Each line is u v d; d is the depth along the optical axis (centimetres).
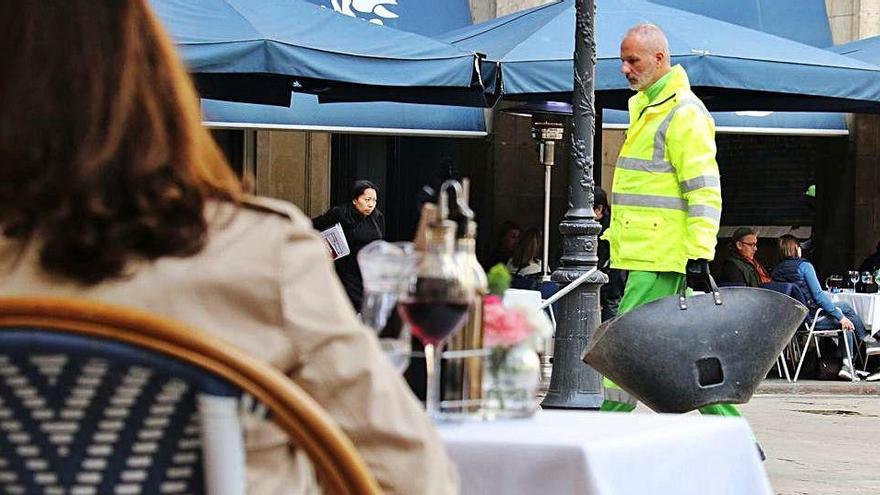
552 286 4284
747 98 4322
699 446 1131
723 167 6781
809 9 6272
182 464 588
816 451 3247
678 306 1983
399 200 6238
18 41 643
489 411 1149
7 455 586
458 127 4903
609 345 1972
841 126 5472
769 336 2002
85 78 640
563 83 3709
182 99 665
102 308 570
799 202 6644
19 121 633
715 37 3900
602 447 1029
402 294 1095
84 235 629
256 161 6047
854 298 5369
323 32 3325
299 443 595
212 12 3238
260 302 649
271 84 3678
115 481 583
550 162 4900
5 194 632
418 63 3350
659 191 2433
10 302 570
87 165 629
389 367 668
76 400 579
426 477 657
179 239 642
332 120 4719
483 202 6212
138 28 660
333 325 653
